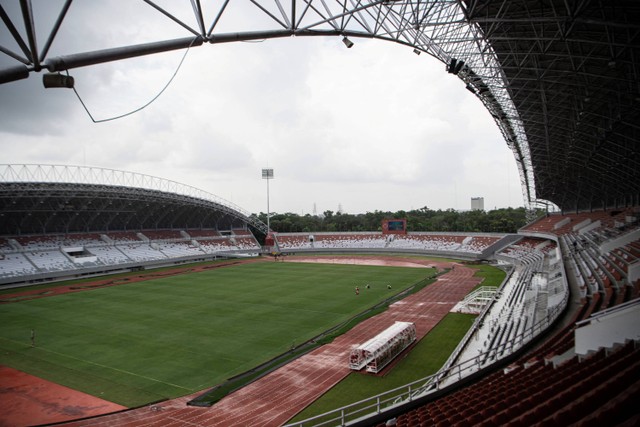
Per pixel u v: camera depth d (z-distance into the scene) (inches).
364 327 1380.4
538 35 948.0
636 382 339.9
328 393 886.4
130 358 1107.3
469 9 837.8
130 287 2251.5
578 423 281.0
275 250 4293.8
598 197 2773.1
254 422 772.0
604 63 987.3
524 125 1593.3
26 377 991.6
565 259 1803.6
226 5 423.5
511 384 540.7
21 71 307.1
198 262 3526.1
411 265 3088.1
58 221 3053.6
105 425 773.3
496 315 1359.5
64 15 305.7
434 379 770.8
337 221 6072.8
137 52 381.7
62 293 2118.6
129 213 3430.1
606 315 601.6
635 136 1309.1
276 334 1314.0
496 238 3656.5
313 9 598.9
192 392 904.3
